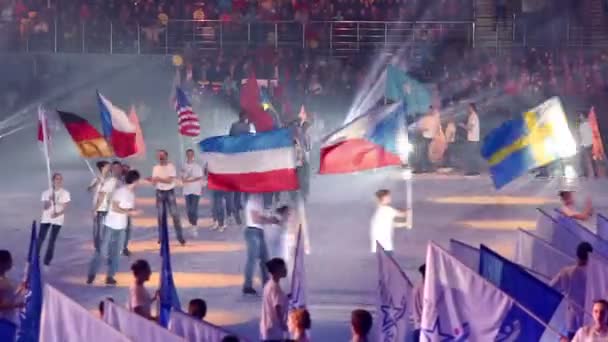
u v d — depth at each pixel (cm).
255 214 2417
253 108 3250
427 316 1334
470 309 1324
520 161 2372
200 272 2706
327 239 3189
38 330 1602
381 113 2367
